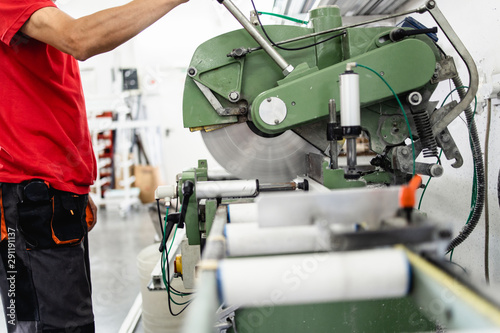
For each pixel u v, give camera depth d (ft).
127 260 10.20
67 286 3.95
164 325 5.94
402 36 4.09
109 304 7.72
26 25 3.55
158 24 15.07
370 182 4.32
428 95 4.30
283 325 3.54
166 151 18.38
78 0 13.00
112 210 17.26
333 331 3.57
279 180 4.84
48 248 3.81
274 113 3.98
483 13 5.39
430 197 7.30
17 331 3.87
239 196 3.83
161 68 17.21
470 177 5.90
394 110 4.31
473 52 5.65
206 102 4.50
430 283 1.61
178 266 4.20
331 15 4.49
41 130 3.84
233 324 3.51
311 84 3.98
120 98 15.94
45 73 3.89
